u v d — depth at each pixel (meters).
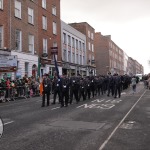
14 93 22.56
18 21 30.89
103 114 13.10
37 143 7.55
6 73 26.59
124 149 6.97
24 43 32.12
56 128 9.59
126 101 19.97
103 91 29.11
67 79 16.86
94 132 8.95
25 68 32.28
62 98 16.50
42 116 12.42
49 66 38.62
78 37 54.78
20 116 12.41
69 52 49.47
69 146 7.26
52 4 41.09
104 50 83.56
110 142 7.66
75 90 18.72
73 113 13.45
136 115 12.78
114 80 23.44
